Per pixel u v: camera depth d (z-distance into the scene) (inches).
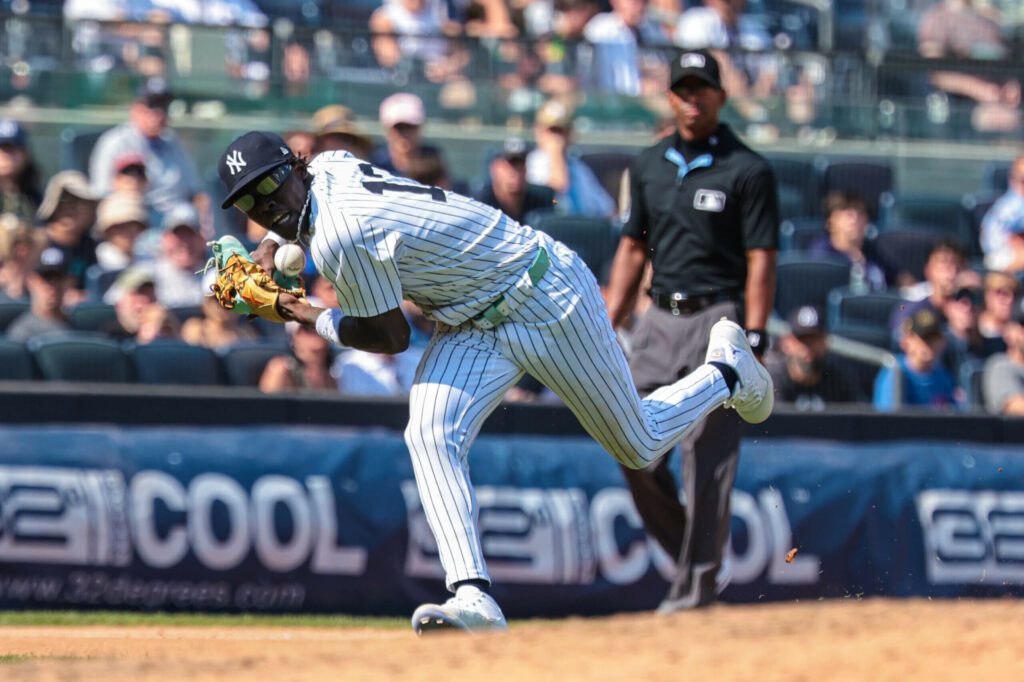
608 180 1592.0
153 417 1072.2
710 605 855.7
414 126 1403.8
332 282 624.4
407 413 1112.8
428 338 1245.1
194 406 1078.4
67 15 1638.8
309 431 1093.8
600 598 1110.4
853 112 1808.6
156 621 1006.4
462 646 551.8
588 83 1736.0
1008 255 1614.2
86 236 1373.0
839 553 1154.7
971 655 494.0
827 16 1904.5
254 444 1075.9
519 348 646.5
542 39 1726.1
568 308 645.9
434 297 642.8
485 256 633.0
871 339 1346.0
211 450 1067.3
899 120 1820.9
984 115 1847.9
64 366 1151.6
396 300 623.8
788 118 1793.8
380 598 1079.6
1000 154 1847.9
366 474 1087.6
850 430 1182.9
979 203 1676.9
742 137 1775.3
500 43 1718.8
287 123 1662.2
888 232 1541.6
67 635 900.0
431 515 638.5
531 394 1216.2
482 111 1712.6
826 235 1540.4
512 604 1093.8
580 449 1127.0
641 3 1774.1
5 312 1240.8
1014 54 1984.5
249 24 1668.3
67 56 1637.6
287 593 1065.5
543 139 1537.9
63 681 510.0
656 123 1742.1
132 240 1373.0
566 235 1378.0
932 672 472.4
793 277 1439.5
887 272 1535.4
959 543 1182.3
